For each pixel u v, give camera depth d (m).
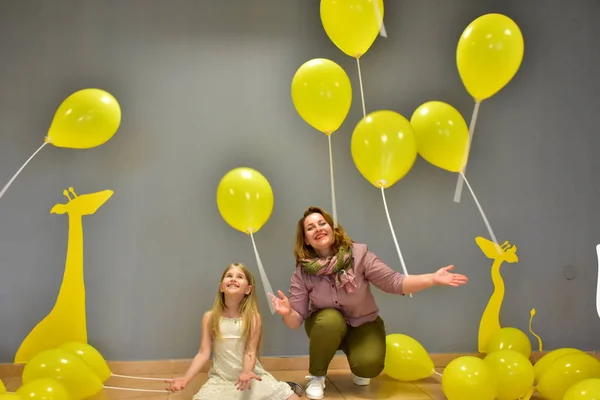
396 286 2.96
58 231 3.42
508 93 3.75
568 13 3.81
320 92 2.95
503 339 3.48
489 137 3.73
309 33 3.62
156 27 3.54
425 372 3.18
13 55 3.43
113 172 3.47
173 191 3.51
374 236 3.62
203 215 3.52
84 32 3.49
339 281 2.99
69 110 3.05
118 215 3.46
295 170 3.59
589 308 3.76
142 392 3.07
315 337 2.98
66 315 3.40
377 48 3.68
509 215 3.73
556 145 3.78
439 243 3.67
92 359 3.08
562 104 3.79
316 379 2.99
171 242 3.49
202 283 3.50
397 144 2.92
